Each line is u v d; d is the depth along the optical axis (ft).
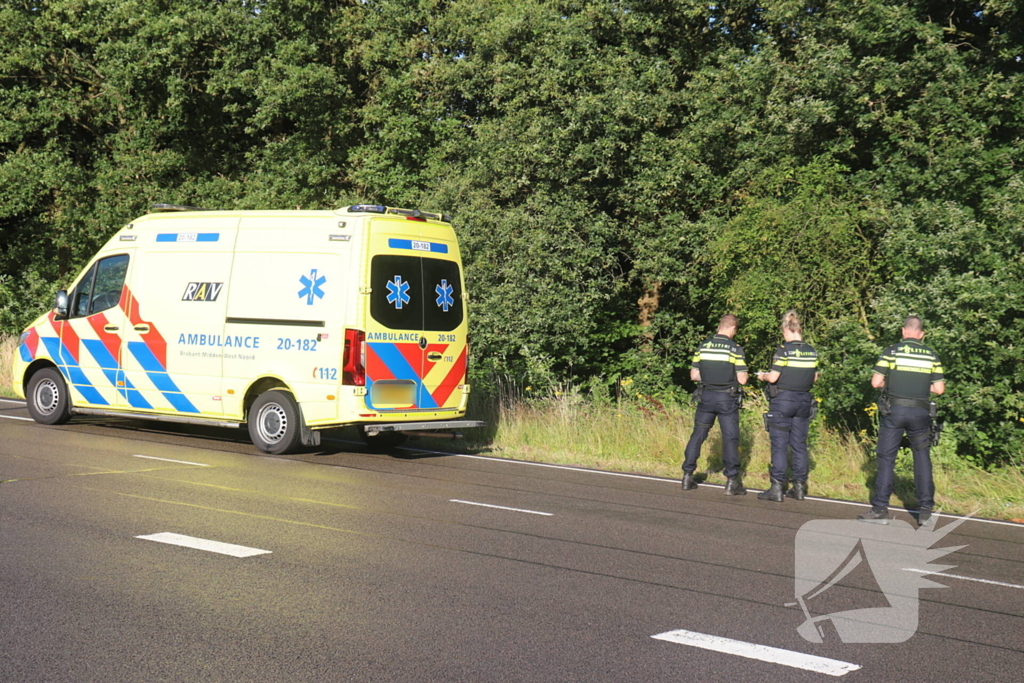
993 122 50.39
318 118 74.23
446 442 39.86
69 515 23.53
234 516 24.14
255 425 35.45
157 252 38.40
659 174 62.95
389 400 34.88
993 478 33.24
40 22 81.82
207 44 77.15
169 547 20.70
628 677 13.88
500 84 65.82
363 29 74.79
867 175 54.24
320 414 34.32
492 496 28.37
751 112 60.44
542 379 58.54
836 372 45.44
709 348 30.89
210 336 36.68
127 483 28.07
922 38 52.06
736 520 26.04
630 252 68.18
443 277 37.14
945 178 49.08
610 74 64.13
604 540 22.95
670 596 18.26
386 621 16.20
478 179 66.64
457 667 14.11
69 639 14.84
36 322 41.45
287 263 35.37
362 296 34.09
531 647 15.08
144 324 38.29
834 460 35.19
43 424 40.91
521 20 65.46
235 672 13.65
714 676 14.02
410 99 73.72
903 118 53.52
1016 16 50.60
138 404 38.42
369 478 30.81
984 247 43.60
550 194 65.21
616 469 35.17
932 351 27.17
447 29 74.08
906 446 37.40
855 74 53.42
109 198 80.89
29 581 17.90
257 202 73.67
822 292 51.19
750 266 53.16
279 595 17.51
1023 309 41.01
